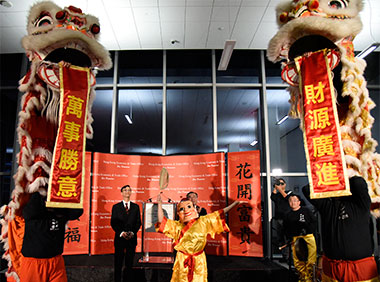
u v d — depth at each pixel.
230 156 4.80
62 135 2.28
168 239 4.46
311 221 3.68
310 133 2.16
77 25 2.46
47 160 2.35
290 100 2.70
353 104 2.12
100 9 4.11
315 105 2.18
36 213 2.20
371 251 1.97
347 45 2.31
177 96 5.93
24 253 2.17
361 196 1.96
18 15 4.16
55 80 2.39
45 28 2.41
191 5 4.04
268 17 4.32
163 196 4.81
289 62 2.43
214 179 4.73
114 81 5.49
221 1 3.96
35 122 2.37
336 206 2.06
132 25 4.50
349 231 1.96
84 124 2.41
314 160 2.11
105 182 4.67
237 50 5.60
